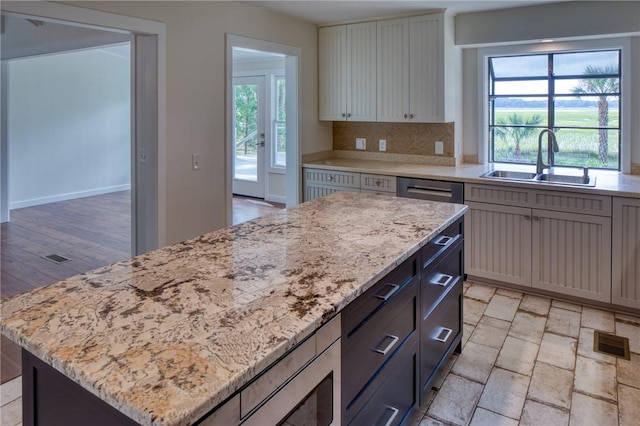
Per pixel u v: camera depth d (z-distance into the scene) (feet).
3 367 8.40
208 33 11.22
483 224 11.88
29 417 3.89
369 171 13.42
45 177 23.49
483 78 13.88
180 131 10.80
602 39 12.02
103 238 17.20
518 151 13.98
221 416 3.00
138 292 4.41
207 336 3.54
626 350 9.00
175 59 10.51
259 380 3.33
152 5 9.92
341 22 14.39
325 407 4.33
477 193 11.82
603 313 10.61
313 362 4.03
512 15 12.55
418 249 6.23
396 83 13.70
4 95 18.94
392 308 5.72
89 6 8.81
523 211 11.27
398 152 15.16
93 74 25.08
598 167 12.82
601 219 10.31
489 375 8.21
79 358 3.20
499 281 11.94
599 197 10.25
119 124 26.71
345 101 14.82
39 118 22.95
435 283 7.23
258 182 24.63
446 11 12.66
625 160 12.17
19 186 22.47
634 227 9.98
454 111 13.80
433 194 12.46
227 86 11.80
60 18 8.40
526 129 13.74
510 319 10.38
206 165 11.51
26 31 15.23
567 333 9.71
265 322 3.79
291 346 3.60
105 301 4.19
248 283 4.66
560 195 10.72
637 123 11.92
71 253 15.37
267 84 23.25
